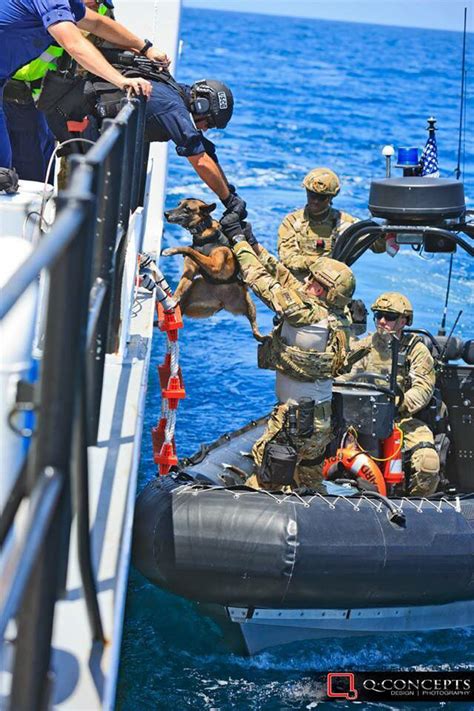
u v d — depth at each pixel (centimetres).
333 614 661
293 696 643
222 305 809
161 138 745
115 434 518
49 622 276
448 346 809
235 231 710
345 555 625
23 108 796
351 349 804
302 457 711
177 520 618
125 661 663
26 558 243
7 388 332
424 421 799
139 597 735
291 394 702
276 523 619
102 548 415
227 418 1047
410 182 771
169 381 705
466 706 638
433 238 779
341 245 799
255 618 648
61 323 269
